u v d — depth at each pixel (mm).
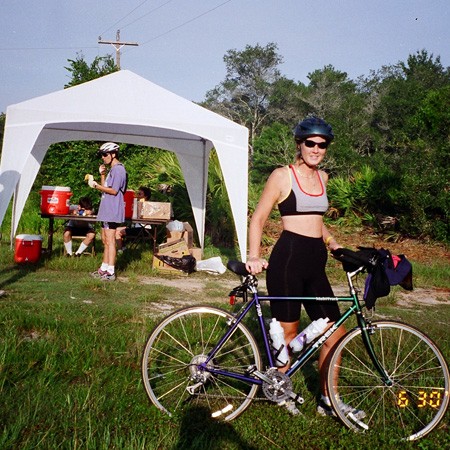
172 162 14805
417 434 3807
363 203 17844
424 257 13602
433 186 15945
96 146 14898
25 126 9383
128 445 3312
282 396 3838
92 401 3871
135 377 4383
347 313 3996
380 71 72375
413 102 54375
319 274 3984
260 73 78500
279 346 3877
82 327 5562
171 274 9594
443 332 6445
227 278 9602
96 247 11664
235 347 4820
